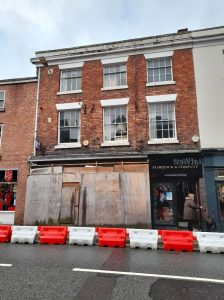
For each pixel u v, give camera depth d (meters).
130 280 5.23
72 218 12.05
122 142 13.36
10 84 15.52
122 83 14.31
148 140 13.13
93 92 14.31
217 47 13.39
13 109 15.12
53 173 12.81
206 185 12.03
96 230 9.57
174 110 13.35
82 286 4.90
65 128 14.41
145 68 14.02
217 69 13.18
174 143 12.84
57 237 9.18
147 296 4.47
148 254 7.53
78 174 12.53
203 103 12.98
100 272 5.71
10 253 7.57
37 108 14.77
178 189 12.63
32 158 13.88
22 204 13.60
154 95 13.59
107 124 13.96
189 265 6.34
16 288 4.79
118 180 12.14
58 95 14.74
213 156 12.26
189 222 10.60
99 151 13.50
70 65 14.96
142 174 12.12
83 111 14.18
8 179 14.16
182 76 13.49
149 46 14.02
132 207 11.75
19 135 14.63
